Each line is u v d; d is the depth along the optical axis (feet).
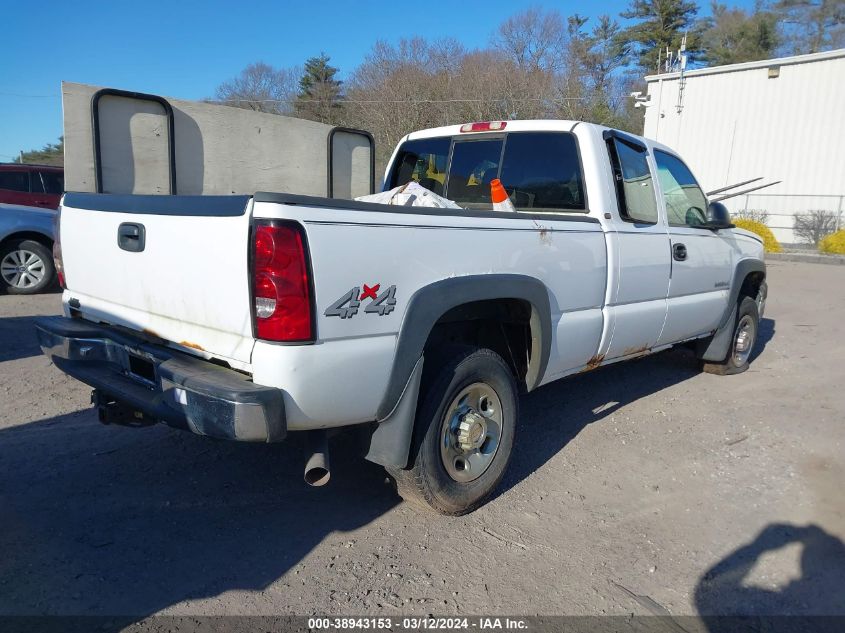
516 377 13.04
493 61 116.06
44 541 10.32
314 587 9.40
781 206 78.13
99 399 11.57
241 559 10.03
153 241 9.96
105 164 13.19
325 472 9.53
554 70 119.34
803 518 11.72
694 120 82.48
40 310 27.07
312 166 17.54
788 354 24.14
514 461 13.91
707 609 9.22
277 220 8.27
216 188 15.38
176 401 9.12
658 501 12.30
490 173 15.78
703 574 10.03
